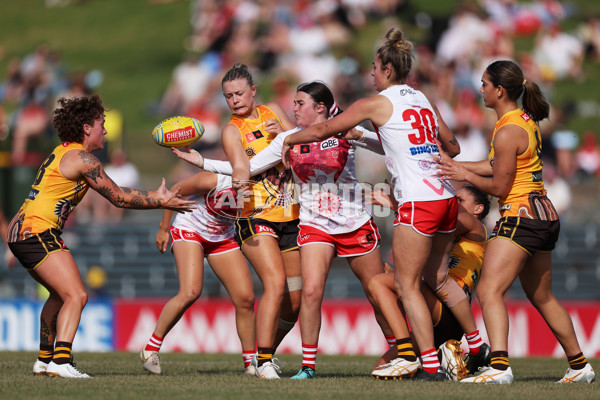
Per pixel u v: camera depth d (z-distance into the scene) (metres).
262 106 21.62
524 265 19.64
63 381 18.16
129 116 73.94
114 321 38.31
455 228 19.48
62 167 19.39
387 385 17.67
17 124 57.69
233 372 22.42
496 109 19.55
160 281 50.00
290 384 17.91
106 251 51.28
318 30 71.94
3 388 16.77
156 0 103.31
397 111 18.62
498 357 18.44
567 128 67.19
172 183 57.41
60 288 19.16
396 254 18.83
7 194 46.72
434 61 67.69
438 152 18.92
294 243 21.09
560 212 51.38
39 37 96.06
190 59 75.62
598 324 35.97
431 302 20.28
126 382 18.14
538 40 73.88
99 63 88.12
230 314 37.22
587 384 18.64
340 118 18.70
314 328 19.69
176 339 37.62
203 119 58.75
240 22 74.88
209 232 21.50
